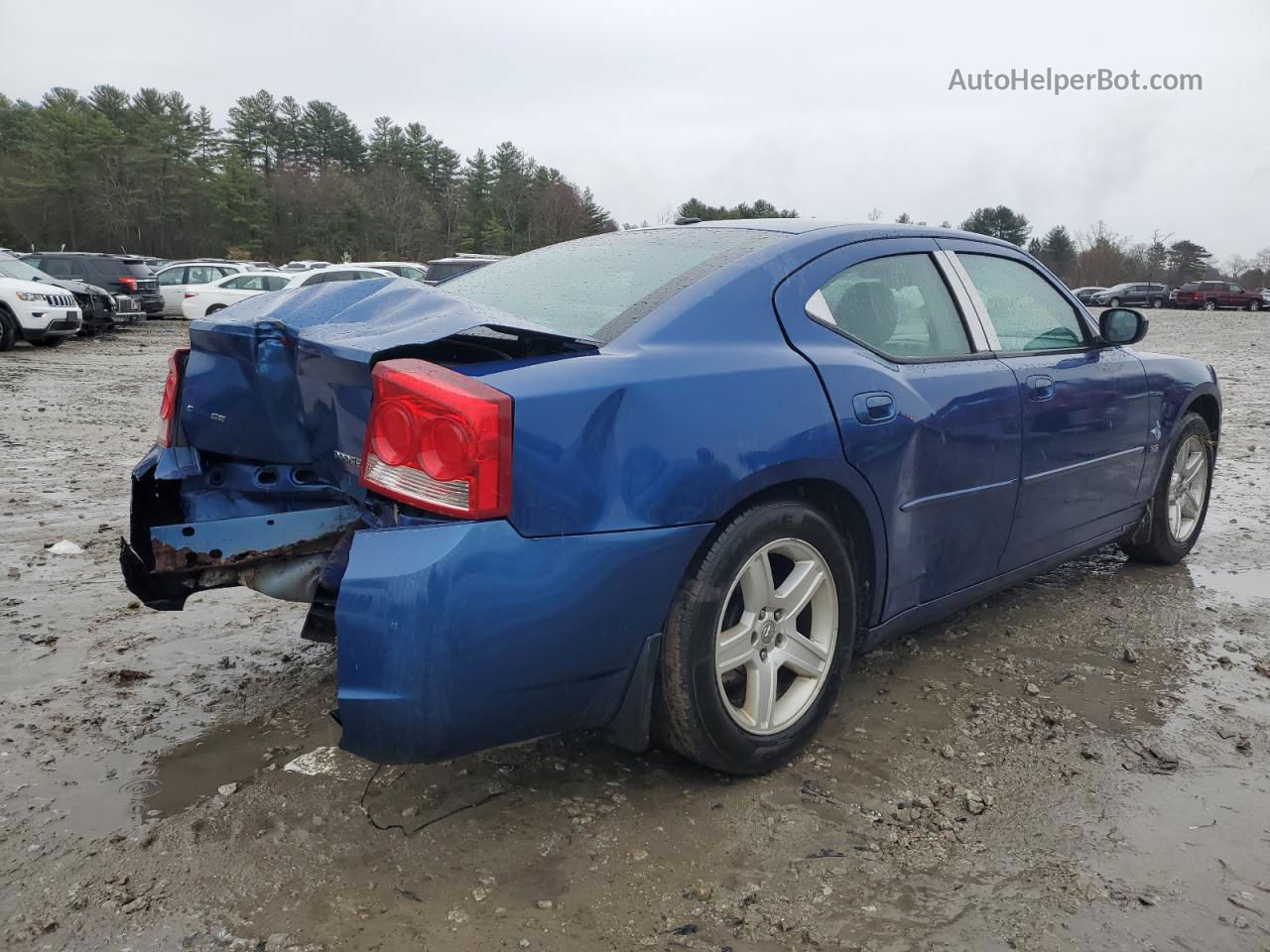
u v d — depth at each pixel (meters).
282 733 2.90
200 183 84.44
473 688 2.11
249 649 3.58
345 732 2.12
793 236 2.99
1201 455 4.72
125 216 79.81
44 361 14.59
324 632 2.79
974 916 2.09
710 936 2.02
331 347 2.28
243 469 2.97
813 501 2.77
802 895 2.15
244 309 2.90
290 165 106.88
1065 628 3.86
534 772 2.67
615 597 2.25
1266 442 8.78
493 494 2.08
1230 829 2.44
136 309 20.75
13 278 16.66
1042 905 2.12
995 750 2.84
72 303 16.56
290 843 2.32
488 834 2.37
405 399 2.11
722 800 2.53
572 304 2.78
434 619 2.05
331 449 2.71
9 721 2.96
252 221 86.94
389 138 109.69
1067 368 3.68
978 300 3.44
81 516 5.43
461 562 2.06
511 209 98.94
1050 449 3.54
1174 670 3.45
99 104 98.00
